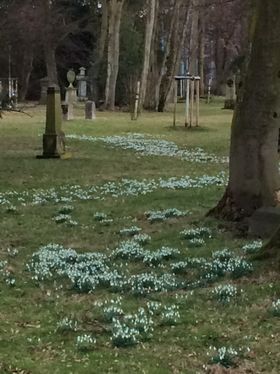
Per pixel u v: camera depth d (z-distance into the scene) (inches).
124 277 315.3
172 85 1963.6
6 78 2177.7
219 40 3073.3
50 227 452.1
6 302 286.4
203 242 383.9
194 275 318.3
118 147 968.9
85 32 2470.5
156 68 1895.9
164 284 299.1
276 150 425.4
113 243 398.6
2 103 1071.6
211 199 536.4
